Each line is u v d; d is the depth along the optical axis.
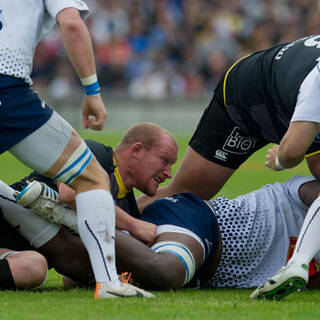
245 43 82.44
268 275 15.09
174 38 82.25
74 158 12.68
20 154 12.66
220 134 18.42
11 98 12.45
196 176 19.00
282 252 15.15
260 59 16.98
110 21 81.06
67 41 13.20
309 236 12.61
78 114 70.12
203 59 81.12
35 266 13.56
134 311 11.35
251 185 37.84
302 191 15.16
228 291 14.55
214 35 82.19
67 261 14.25
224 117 18.20
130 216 14.41
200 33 82.62
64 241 14.15
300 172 45.59
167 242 14.11
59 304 11.98
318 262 14.84
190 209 14.74
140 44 81.31
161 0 83.12
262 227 15.09
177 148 15.25
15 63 12.58
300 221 15.24
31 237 14.12
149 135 14.95
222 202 15.31
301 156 13.55
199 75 81.00
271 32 82.75
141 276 13.67
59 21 13.12
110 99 72.50
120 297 12.46
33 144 12.54
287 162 13.78
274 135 17.11
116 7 82.06
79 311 11.32
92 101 13.81
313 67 14.82
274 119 16.66
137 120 72.81
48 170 12.70
